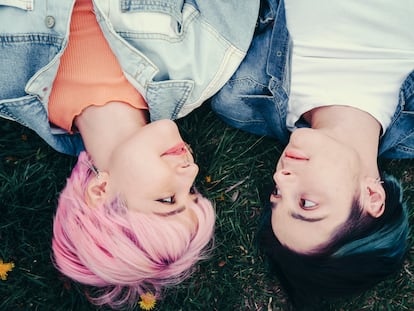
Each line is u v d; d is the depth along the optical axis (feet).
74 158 5.56
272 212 4.73
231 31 4.89
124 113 4.72
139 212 4.36
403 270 5.83
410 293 5.88
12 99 4.58
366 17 4.66
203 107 5.76
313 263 4.57
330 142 4.47
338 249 4.49
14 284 5.47
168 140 4.47
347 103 4.74
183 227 4.43
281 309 5.86
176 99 4.91
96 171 4.64
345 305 5.77
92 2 4.54
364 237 4.52
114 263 4.36
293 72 4.90
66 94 4.72
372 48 4.73
